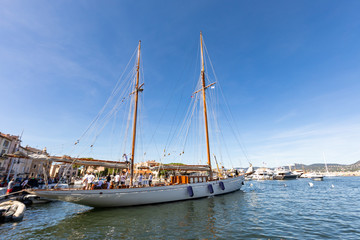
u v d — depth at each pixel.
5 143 43.09
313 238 10.86
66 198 16.06
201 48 37.56
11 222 14.74
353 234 11.53
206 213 17.00
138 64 26.50
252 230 12.33
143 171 25.94
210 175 29.56
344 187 49.75
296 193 35.38
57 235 11.76
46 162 17.86
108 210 17.78
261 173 119.00
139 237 11.25
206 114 34.19
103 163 19.86
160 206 19.56
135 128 23.75
